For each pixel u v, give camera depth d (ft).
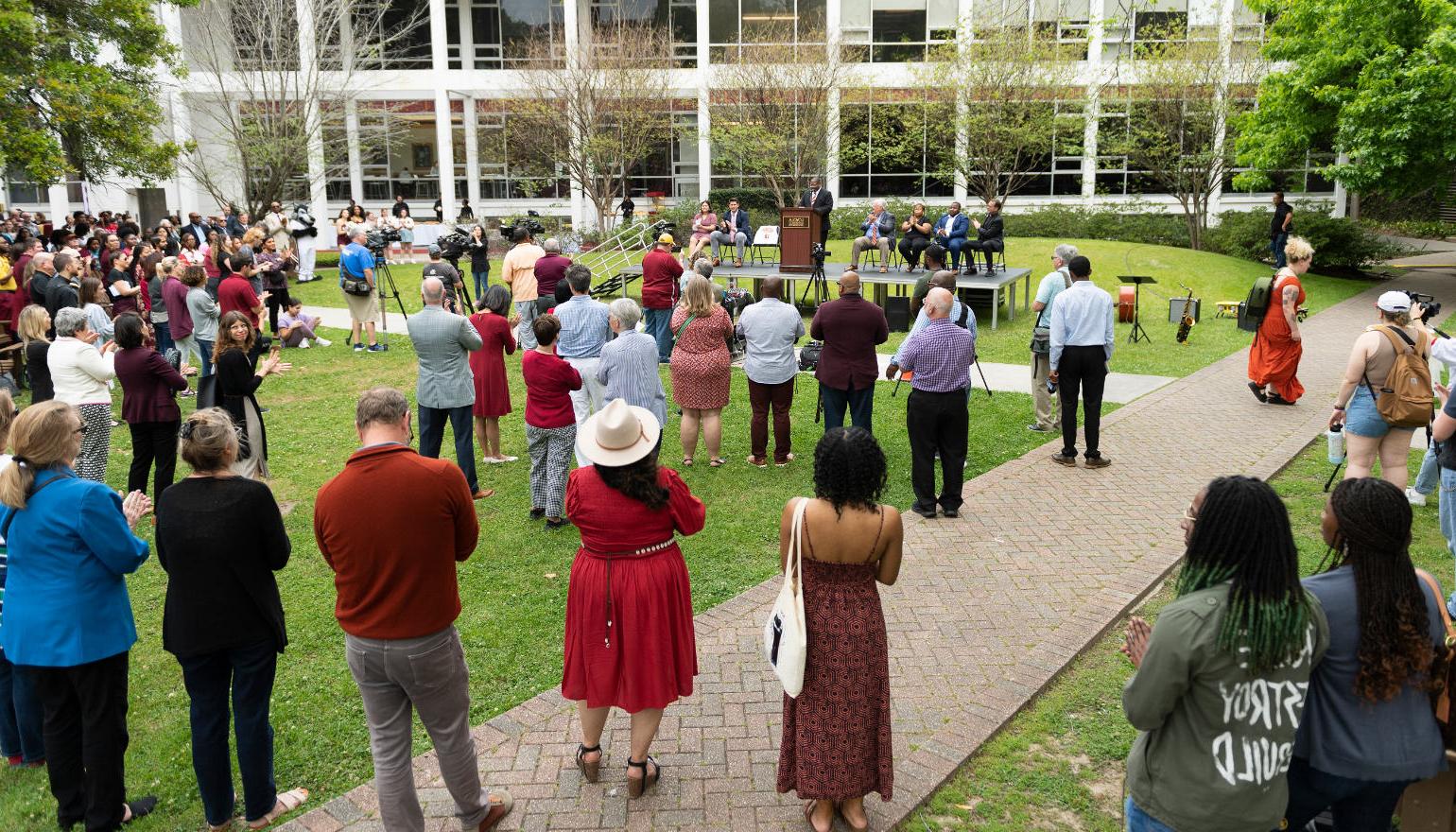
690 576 21.34
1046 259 71.51
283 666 17.95
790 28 95.76
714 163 102.27
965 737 14.73
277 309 49.03
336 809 13.42
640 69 90.48
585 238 89.51
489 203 108.78
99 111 54.90
